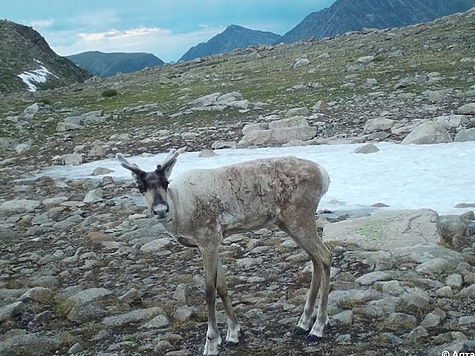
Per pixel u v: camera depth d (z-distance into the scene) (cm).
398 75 3109
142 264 1102
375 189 1438
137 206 1512
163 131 2516
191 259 1108
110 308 893
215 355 727
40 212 1559
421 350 687
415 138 1816
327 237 1092
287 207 735
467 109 2094
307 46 5597
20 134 2844
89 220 1409
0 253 1241
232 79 4028
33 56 8281
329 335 745
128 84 4684
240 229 750
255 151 1992
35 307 917
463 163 1553
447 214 1195
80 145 2472
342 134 2077
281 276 979
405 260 953
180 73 5078
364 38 5309
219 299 901
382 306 793
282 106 2741
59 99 4125
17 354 770
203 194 727
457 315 770
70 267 1126
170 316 855
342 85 3025
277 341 746
